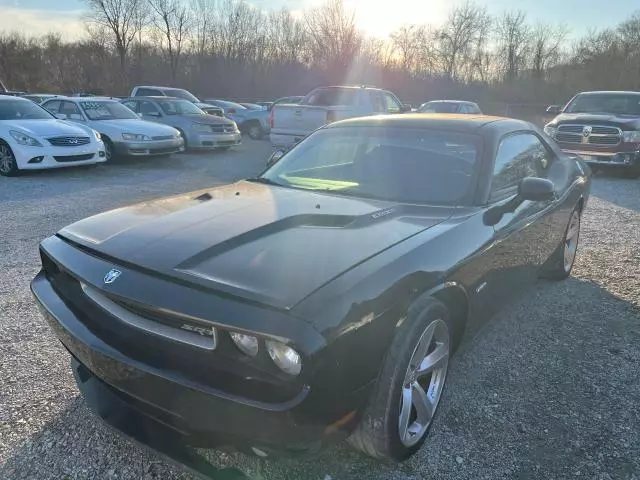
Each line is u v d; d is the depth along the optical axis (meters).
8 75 44.50
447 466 2.36
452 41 49.78
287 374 1.76
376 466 2.34
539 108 39.81
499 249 2.96
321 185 3.34
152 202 2.97
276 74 46.38
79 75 43.72
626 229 6.71
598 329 3.76
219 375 1.84
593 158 11.34
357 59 46.66
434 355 2.45
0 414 2.61
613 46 45.25
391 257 2.19
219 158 14.00
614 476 2.30
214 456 2.35
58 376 2.96
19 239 5.67
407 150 3.41
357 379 1.93
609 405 2.83
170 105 14.83
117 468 2.28
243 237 2.31
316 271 2.00
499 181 3.28
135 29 44.03
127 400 2.16
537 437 2.56
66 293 2.40
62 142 10.05
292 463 2.33
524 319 3.91
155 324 1.98
